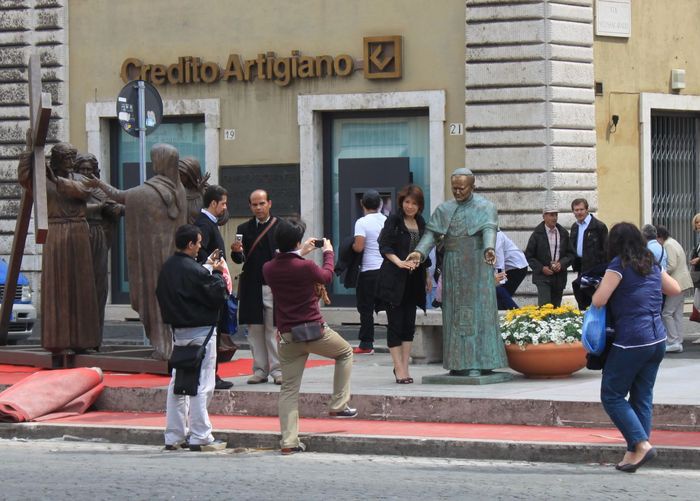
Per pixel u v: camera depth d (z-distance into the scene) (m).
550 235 23.47
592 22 26.88
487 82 26.47
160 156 18.52
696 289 23.25
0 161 29.86
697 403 14.57
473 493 11.62
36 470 13.09
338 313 27.47
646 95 27.58
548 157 26.23
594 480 12.35
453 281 17.16
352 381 17.61
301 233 14.37
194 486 12.04
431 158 26.98
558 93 26.33
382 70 27.22
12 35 29.84
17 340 24.97
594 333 12.73
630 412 12.80
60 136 29.59
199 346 14.44
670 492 11.68
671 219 28.42
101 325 19.59
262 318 17.55
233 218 28.52
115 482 12.29
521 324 17.47
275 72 27.95
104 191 18.41
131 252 18.48
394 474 12.77
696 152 28.77
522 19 26.25
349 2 27.52
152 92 22.38
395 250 17.20
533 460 13.66
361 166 27.78
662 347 12.80
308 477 12.57
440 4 26.89
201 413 14.60
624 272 12.69
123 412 17.00
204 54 28.59
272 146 28.17
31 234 29.41
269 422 15.84
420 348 20.00
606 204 27.19
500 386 16.72
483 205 17.16
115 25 29.27
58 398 16.61
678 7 28.19
